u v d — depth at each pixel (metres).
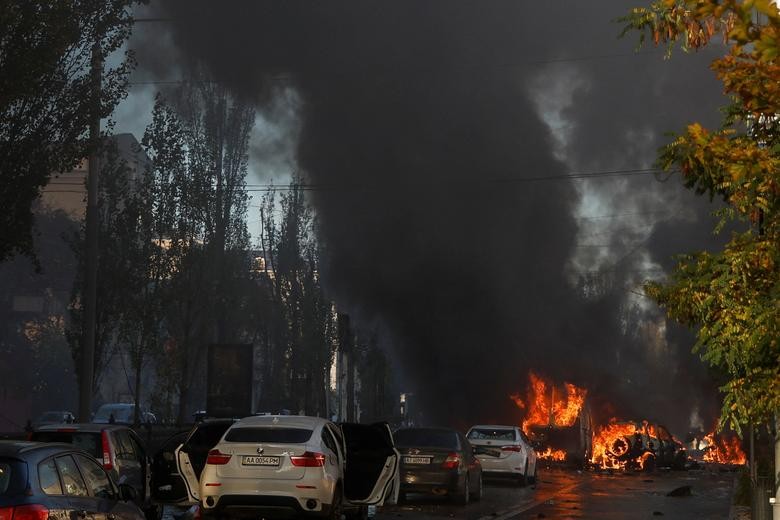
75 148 55.97
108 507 20.80
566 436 91.19
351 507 36.09
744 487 49.19
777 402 13.27
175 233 82.06
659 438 93.31
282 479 31.64
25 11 51.19
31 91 52.44
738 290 13.24
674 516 44.44
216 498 31.84
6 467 17.72
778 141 13.09
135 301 77.38
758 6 9.45
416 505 49.31
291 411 119.81
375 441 35.56
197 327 85.44
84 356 56.94
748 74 11.49
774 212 13.16
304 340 120.69
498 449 63.97
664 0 11.84
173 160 82.75
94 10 55.84
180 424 83.06
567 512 45.84
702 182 13.99
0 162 54.31
